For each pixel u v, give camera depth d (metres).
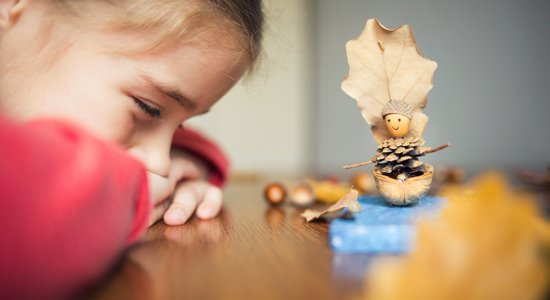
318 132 1.31
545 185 0.52
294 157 1.32
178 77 0.32
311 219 0.33
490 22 1.08
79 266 0.18
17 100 0.31
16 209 0.17
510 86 1.06
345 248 0.24
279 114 1.30
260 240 0.28
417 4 1.14
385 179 0.29
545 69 1.03
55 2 0.31
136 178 0.26
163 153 0.35
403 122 0.30
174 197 0.38
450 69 1.11
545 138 1.03
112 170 0.23
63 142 0.21
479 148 1.09
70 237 0.18
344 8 1.25
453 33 1.11
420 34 1.14
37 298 0.17
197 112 0.36
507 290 0.14
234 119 1.29
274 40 0.48
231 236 0.29
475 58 1.09
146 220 0.27
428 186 0.29
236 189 0.64
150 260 0.23
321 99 1.29
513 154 1.06
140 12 0.30
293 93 1.30
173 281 0.20
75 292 0.18
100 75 0.31
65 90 0.31
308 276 0.20
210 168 0.47
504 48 1.07
